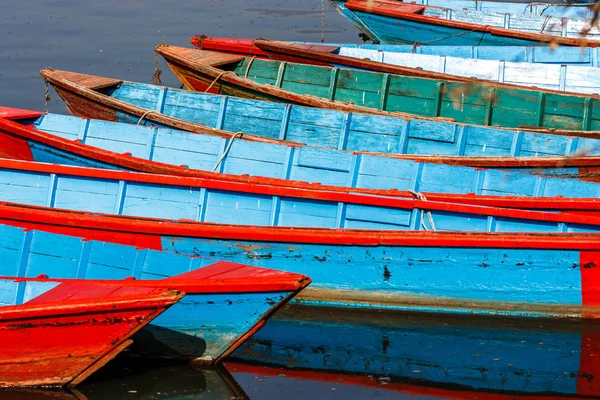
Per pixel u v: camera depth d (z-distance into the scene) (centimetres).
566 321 1195
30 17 2909
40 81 2202
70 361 932
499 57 2158
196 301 972
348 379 1005
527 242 1148
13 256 1105
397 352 1087
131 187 1279
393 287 1196
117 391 955
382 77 1833
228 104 1675
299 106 1638
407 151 1605
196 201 1266
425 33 2320
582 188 1393
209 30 2770
